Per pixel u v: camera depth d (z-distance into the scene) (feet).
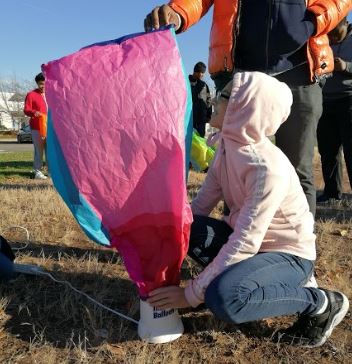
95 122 6.78
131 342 7.52
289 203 7.30
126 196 7.06
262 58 9.28
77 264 10.36
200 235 8.33
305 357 7.32
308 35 9.11
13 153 54.70
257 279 6.92
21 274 9.62
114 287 9.45
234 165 7.27
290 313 7.32
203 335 7.79
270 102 7.02
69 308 8.52
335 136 17.47
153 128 6.79
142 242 7.30
